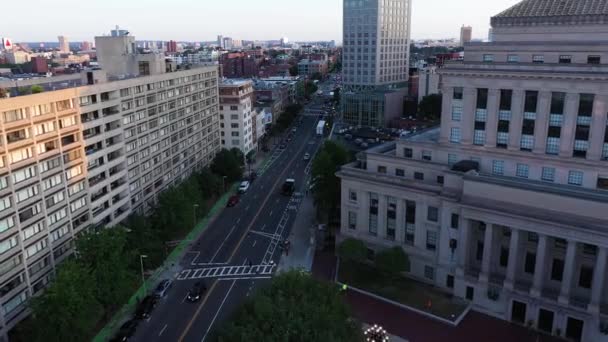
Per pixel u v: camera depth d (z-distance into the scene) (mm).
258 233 107250
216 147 148875
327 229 104938
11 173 66750
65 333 61531
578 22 75375
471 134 80938
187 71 124188
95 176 87062
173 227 96500
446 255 78625
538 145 74688
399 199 83062
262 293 59594
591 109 69688
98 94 86875
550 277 70875
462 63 79125
